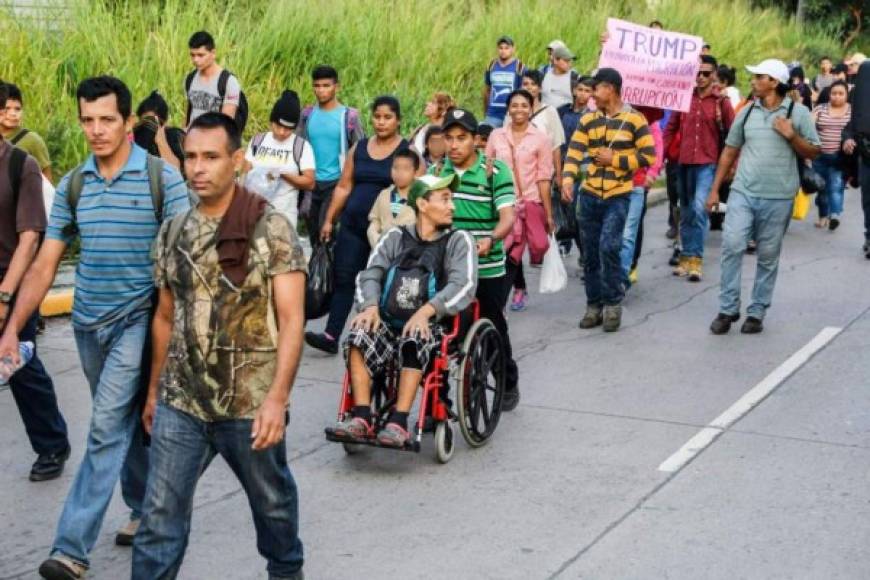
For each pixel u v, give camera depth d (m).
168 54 18.02
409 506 7.91
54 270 6.67
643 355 11.76
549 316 13.54
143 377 6.56
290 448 9.09
